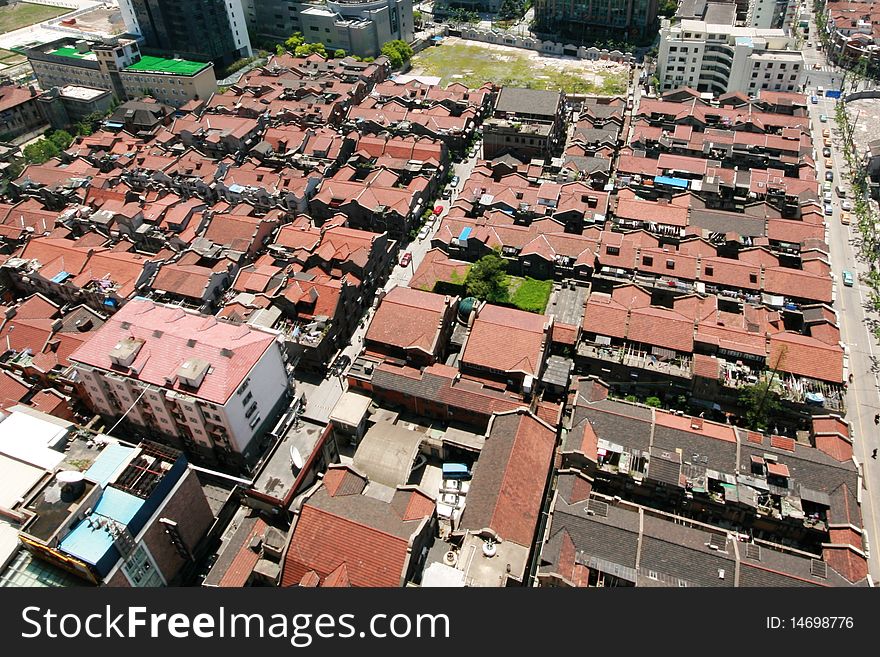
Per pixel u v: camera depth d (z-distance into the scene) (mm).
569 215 153500
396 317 118375
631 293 127875
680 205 155625
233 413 95000
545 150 184625
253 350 99875
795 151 174625
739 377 109562
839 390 107688
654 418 100000
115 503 77188
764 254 139000
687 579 81375
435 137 194000
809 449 95312
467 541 83000
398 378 110312
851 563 81750
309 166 175125
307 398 117875
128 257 138500
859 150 184750
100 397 104188
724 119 191000
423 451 105688
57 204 172250
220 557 88688
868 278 139250
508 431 96000
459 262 138250
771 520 89938
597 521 86938
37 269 138750
